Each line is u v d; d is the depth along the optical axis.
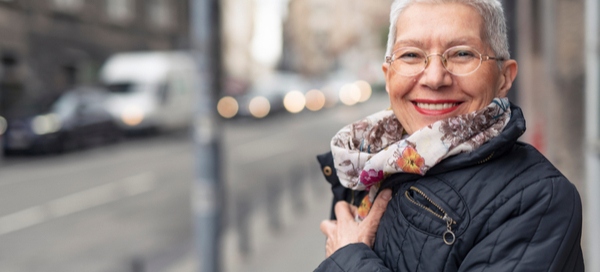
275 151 13.21
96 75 23.75
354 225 1.37
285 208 6.63
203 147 4.31
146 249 5.30
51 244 5.57
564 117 3.09
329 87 32.62
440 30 1.19
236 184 8.75
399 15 1.27
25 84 19.19
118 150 14.06
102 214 6.90
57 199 7.92
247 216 5.08
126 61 17.38
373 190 1.36
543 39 3.50
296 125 21.11
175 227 6.16
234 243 5.17
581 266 1.13
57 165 11.50
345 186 1.37
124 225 6.31
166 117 16.86
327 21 68.31
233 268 4.45
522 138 4.12
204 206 4.27
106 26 24.67
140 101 16.23
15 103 18.69
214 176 4.32
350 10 63.91
